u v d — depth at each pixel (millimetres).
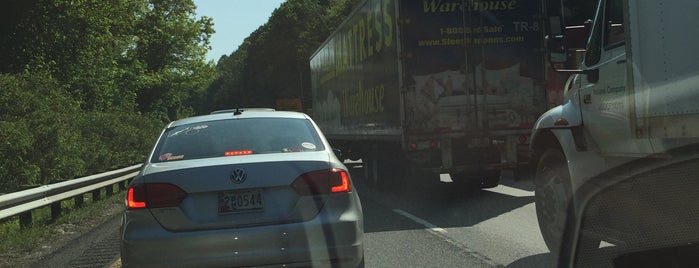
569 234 5688
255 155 5234
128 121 33500
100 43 31719
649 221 4727
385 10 12781
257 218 4855
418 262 6789
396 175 13688
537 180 6730
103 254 7949
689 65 4387
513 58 11883
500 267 6410
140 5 40531
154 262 4754
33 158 16281
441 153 11875
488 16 11844
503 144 11922
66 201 14094
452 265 6586
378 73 13742
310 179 5004
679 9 4477
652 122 4828
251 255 4777
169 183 4879
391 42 12414
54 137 17031
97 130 25672
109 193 15500
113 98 43344
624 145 5289
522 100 11906
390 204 11852
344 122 18609
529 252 7074
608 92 5570
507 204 11102
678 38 4500
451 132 11883
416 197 12852
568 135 6117
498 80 11875
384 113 13359
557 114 6434
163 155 5402
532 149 6883
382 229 8992
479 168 11883
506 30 11867
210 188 4852
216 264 4750
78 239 9250
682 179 4469
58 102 22359
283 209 4910
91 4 30859
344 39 18031
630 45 5102
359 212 5234
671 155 4613
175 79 56719
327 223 4930
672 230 4562
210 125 5895
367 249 7594
